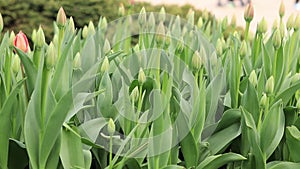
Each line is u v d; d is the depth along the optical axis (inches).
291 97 70.8
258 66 77.3
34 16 214.4
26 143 53.7
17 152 58.0
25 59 56.9
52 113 52.6
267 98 63.1
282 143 68.6
